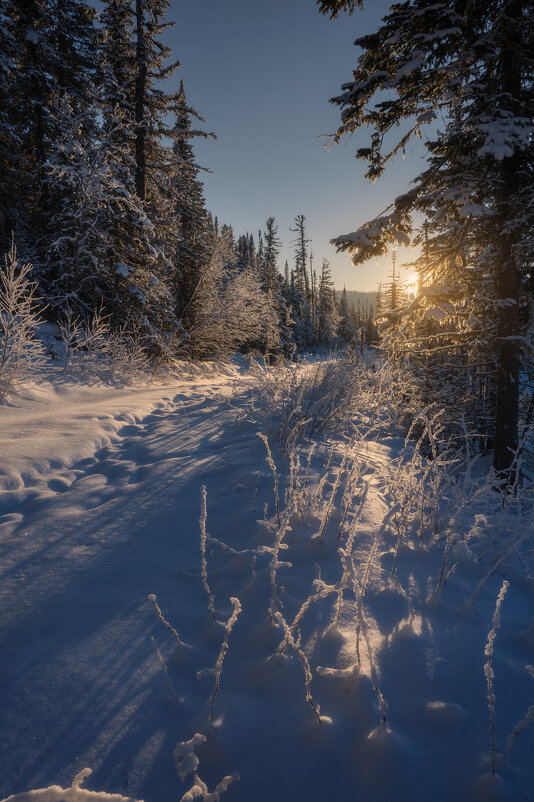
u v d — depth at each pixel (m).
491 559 2.62
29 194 14.23
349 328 63.00
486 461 7.18
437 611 2.04
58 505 3.27
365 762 1.28
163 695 1.55
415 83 6.10
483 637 1.88
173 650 1.79
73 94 14.99
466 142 6.10
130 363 11.48
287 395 5.58
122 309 13.57
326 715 1.45
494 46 5.93
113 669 1.67
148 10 15.95
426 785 1.22
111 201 13.54
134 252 13.52
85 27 15.66
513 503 3.08
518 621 2.05
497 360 6.72
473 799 1.18
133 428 6.11
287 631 1.56
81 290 12.90
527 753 1.33
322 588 2.18
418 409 7.63
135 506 3.27
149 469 4.12
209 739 1.36
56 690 1.56
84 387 9.03
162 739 1.38
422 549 2.62
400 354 8.37
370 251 6.99
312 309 57.34
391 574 2.36
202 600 2.14
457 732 1.39
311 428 5.20
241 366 20.70
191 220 24.83
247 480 3.64
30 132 14.16
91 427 5.64
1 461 4.07
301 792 1.21
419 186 6.43
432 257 6.89
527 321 6.34
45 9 13.95
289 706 1.49
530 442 7.00
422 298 6.62
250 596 2.11
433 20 6.04
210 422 6.21
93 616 1.99
